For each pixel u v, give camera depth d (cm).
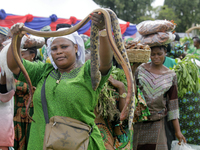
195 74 382
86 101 194
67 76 200
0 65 212
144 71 346
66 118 186
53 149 177
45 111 193
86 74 199
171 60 427
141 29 341
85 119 193
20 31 188
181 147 342
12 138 262
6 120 254
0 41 354
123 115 144
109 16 151
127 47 289
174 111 339
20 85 299
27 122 304
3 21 571
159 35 326
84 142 186
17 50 201
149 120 329
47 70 213
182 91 377
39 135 195
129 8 2527
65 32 171
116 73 284
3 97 233
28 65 211
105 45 175
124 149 285
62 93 190
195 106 382
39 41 311
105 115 259
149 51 283
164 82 334
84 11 745
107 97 259
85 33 720
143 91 335
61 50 201
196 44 738
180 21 2847
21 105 304
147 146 333
